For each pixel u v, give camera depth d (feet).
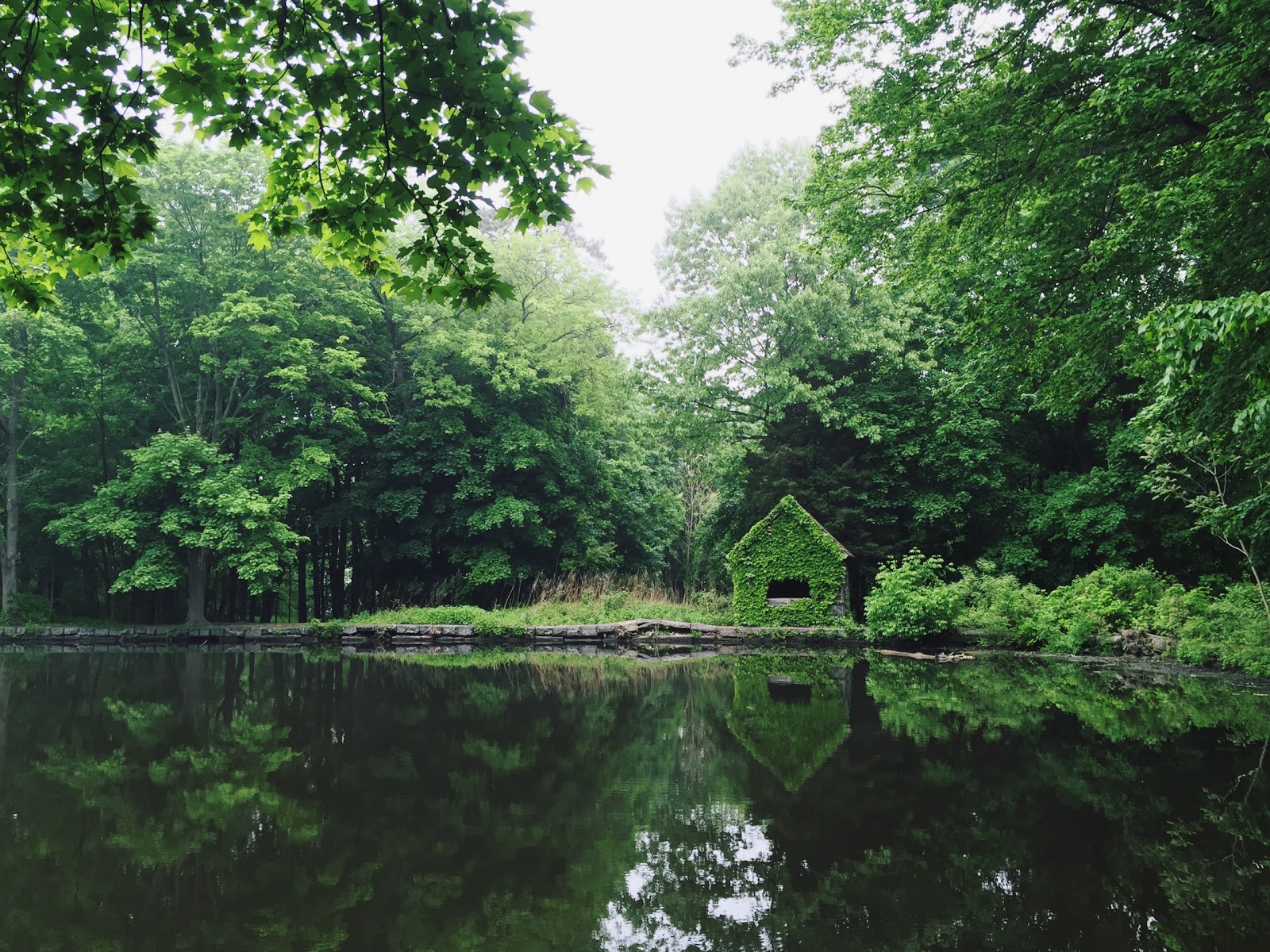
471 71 11.16
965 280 43.16
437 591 85.92
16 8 10.93
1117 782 21.34
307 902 14.35
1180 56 29.94
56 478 85.20
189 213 74.13
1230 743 25.80
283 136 13.03
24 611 79.20
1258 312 19.06
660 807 19.80
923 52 38.29
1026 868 15.55
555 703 35.58
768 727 29.45
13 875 15.66
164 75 11.95
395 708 34.47
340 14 11.42
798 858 16.33
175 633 71.26
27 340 75.61
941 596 59.11
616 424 103.04
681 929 13.11
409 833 17.95
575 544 91.71
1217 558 63.57
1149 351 35.53
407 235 79.61
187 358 80.28
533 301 87.86
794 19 42.70
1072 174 34.96
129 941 12.83
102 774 23.27
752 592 70.74
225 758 25.23
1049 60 35.35
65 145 11.84
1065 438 77.46
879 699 35.63
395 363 87.97
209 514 72.02
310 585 123.03
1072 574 70.18
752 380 79.92
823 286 74.69
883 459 78.13
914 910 13.73
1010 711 32.09
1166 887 14.56
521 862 16.29
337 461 81.66
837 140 43.21
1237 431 21.24
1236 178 27.71
